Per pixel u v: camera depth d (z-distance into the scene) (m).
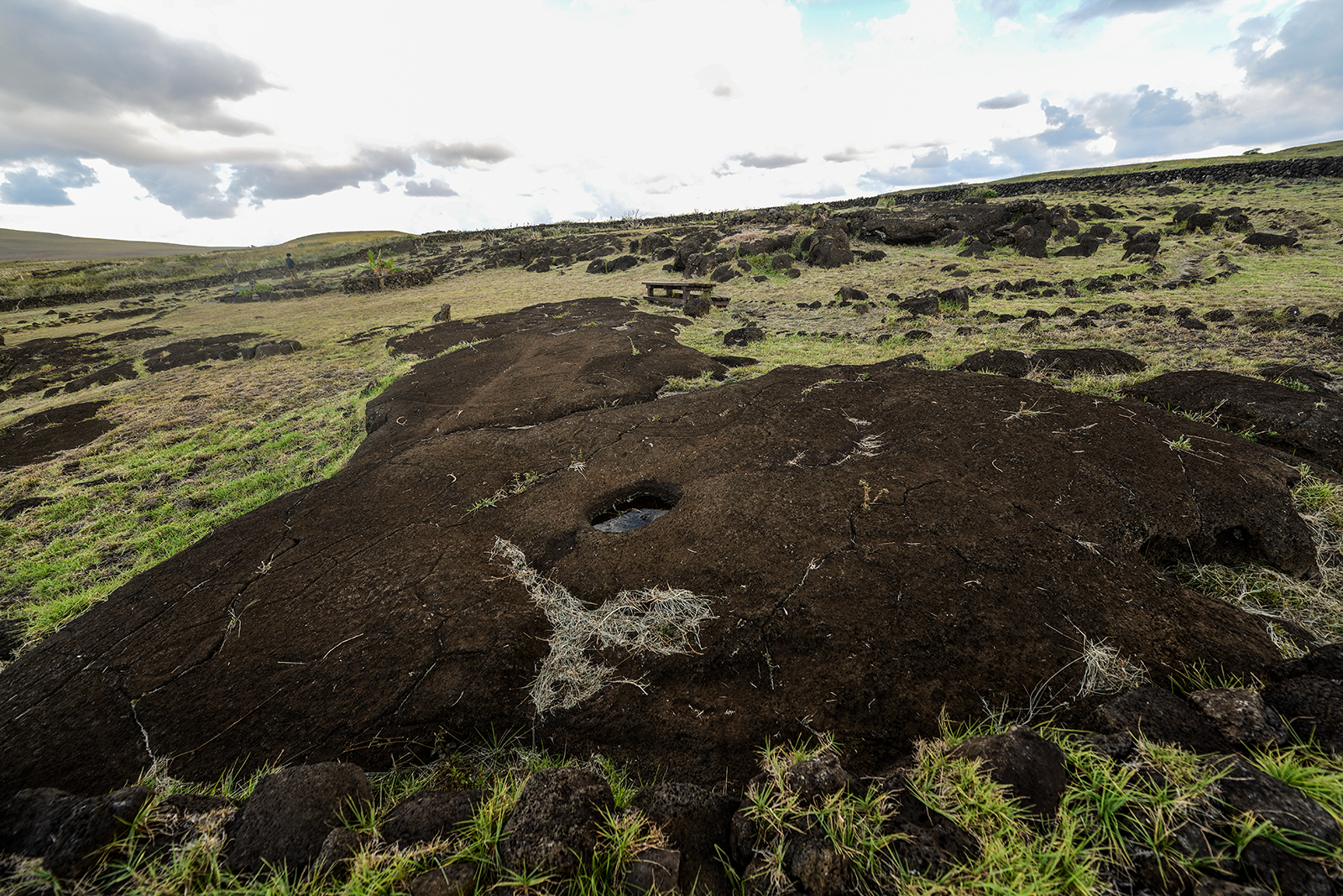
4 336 17.75
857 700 1.86
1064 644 1.94
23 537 4.65
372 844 1.31
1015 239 14.98
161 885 1.24
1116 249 13.88
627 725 1.90
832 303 10.90
